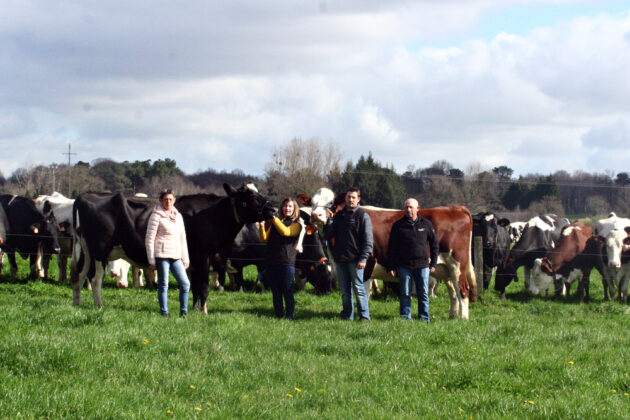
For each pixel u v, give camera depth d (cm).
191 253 1189
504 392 705
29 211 1814
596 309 1477
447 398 688
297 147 5406
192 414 601
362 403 673
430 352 857
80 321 902
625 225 1892
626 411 643
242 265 1747
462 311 1229
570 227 1852
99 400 596
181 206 1197
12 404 570
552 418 626
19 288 1600
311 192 5084
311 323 1087
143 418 574
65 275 1822
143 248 1170
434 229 1223
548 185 6097
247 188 1169
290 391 705
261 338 916
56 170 6850
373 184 5125
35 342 729
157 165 7656
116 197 1170
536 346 903
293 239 1159
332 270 1656
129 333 831
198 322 986
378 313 1310
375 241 1220
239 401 657
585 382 736
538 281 1852
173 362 755
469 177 6131
